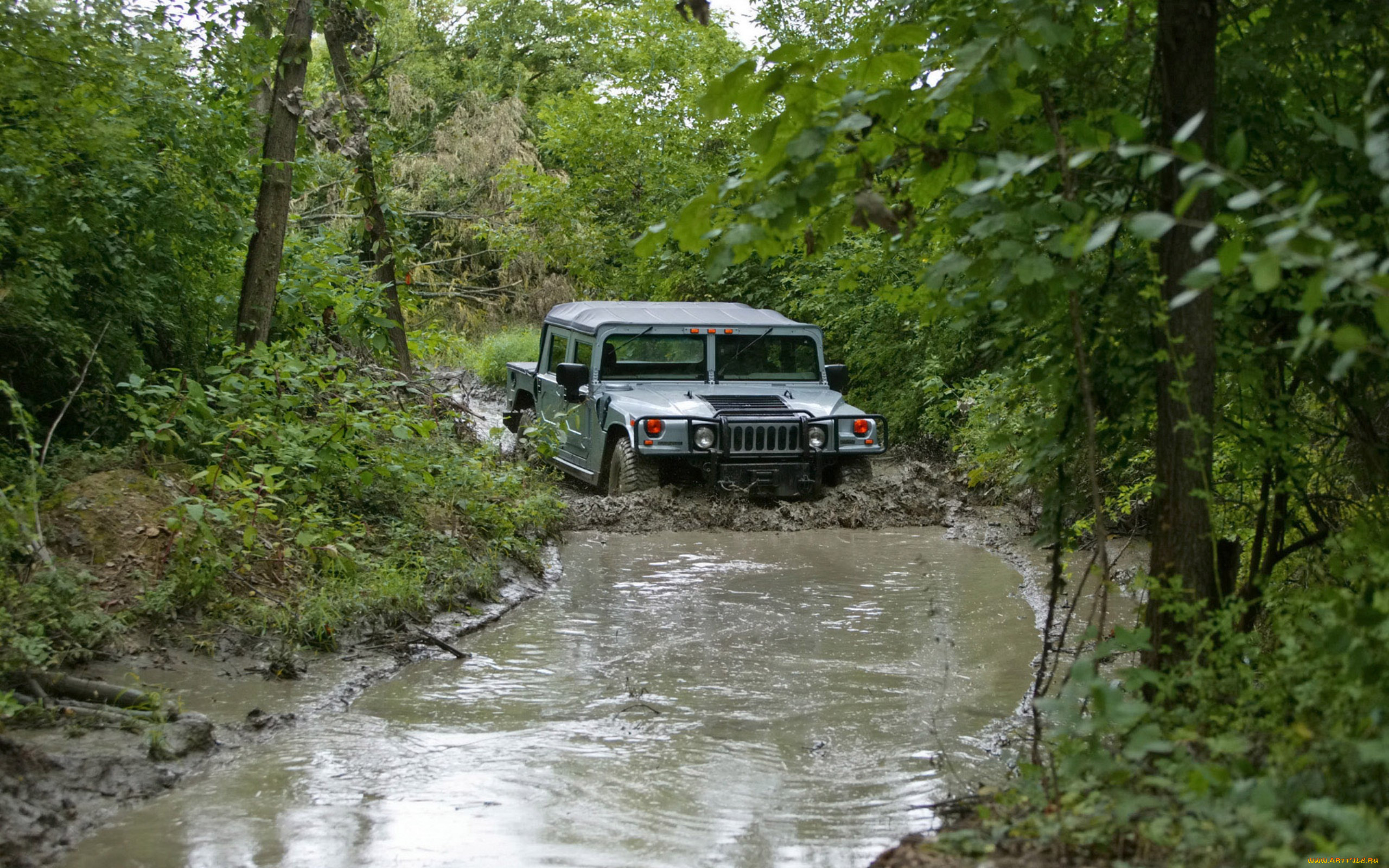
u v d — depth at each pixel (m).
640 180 21.09
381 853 4.29
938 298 4.95
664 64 20.77
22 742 4.93
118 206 9.00
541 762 5.30
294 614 7.13
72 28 7.39
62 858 4.23
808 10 15.80
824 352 16.14
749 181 4.02
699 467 12.01
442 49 38.06
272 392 9.25
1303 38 4.54
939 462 14.45
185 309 10.15
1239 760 3.29
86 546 6.93
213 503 7.15
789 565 9.89
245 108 10.52
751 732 5.73
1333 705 3.29
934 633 7.61
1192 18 4.11
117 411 8.76
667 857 4.29
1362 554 4.16
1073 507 4.81
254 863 4.20
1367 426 4.82
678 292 19.45
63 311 8.69
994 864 3.36
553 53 38.44
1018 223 3.69
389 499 9.23
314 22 10.21
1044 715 5.74
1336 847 2.74
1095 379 4.67
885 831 4.51
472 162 32.28
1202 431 4.07
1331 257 2.74
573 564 9.91
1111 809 3.46
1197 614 4.11
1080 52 4.66
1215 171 3.00
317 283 11.33
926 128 4.37
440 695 6.32
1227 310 4.38
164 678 6.27
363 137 12.27
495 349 24.92
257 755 5.37
